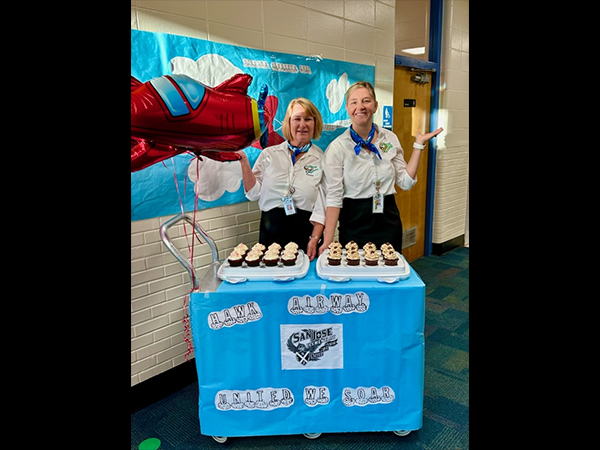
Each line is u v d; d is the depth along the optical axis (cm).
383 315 166
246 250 190
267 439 183
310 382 173
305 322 167
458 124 446
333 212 217
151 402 214
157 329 213
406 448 175
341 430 177
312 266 194
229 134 155
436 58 408
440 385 219
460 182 468
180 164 211
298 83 265
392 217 230
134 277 201
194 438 186
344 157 218
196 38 208
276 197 224
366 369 171
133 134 135
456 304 323
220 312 166
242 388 173
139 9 187
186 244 221
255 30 237
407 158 402
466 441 178
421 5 391
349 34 301
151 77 193
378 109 340
